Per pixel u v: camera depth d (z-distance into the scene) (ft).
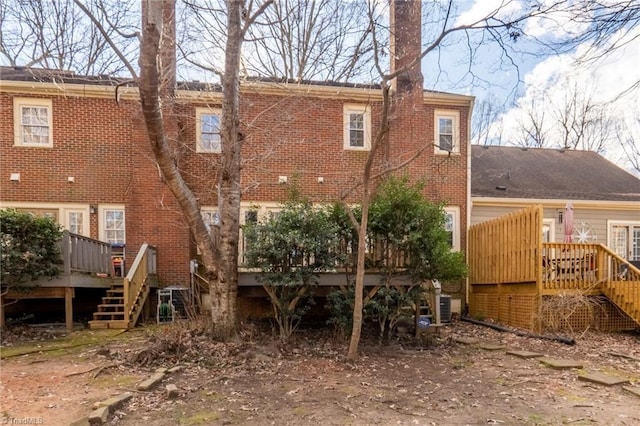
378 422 14.80
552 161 58.70
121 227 40.88
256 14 25.31
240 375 20.27
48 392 17.42
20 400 16.48
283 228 27.48
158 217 39.55
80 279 32.65
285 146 42.04
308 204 28.89
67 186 39.93
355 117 43.60
